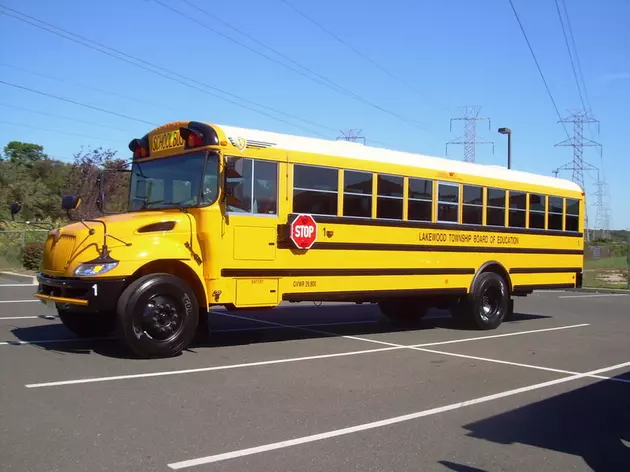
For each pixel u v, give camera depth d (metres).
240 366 7.93
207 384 6.92
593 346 10.61
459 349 9.85
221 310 13.99
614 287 26.66
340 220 9.63
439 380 7.61
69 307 7.80
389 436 5.42
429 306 12.70
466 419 6.04
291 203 9.09
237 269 8.53
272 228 8.86
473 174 11.80
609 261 47.88
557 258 13.60
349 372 7.83
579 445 5.40
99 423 5.43
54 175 42.25
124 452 4.77
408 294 10.66
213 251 8.33
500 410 6.40
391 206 10.38
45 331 9.90
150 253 7.91
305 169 9.27
